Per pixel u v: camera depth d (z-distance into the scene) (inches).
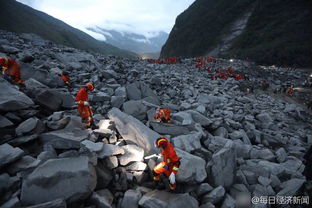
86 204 130.1
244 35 2443.4
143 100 339.9
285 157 264.1
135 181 161.0
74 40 6879.9
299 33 2000.5
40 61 420.8
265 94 866.1
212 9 3316.9
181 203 137.6
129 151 177.8
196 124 274.8
